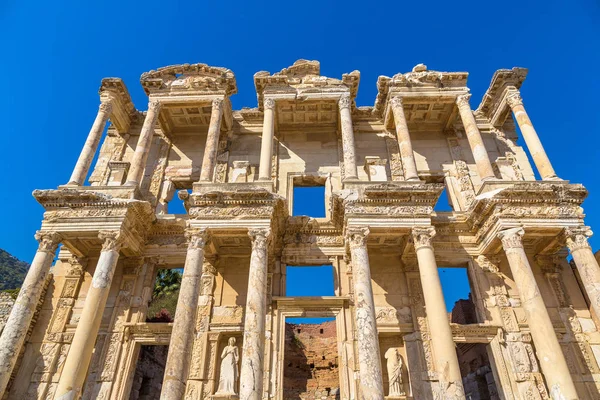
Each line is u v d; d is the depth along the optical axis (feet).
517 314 60.80
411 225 57.36
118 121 81.35
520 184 61.26
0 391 48.08
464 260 65.31
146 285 64.90
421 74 77.92
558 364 47.50
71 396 47.98
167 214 70.08
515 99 74.69
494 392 74.43
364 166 79.20
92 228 59.00
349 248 61.52
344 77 77.87
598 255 63.05
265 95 76.43
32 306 54.29
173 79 80.33
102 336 60.54
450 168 78.84
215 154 69.87
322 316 61.16
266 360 57.47
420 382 56.59
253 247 55.57
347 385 56.03
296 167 78.69
